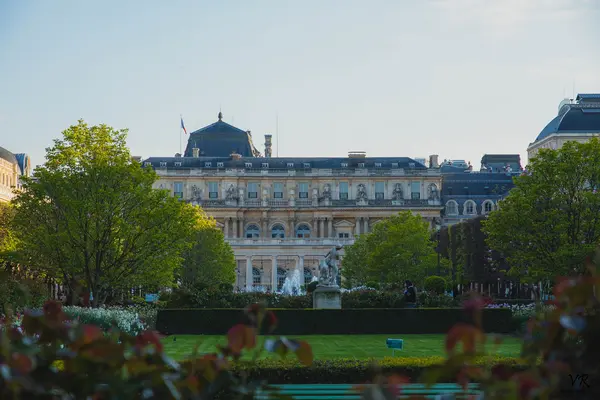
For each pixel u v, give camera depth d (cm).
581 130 18212
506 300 9038
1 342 945
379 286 11088
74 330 1033
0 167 15088
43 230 7288
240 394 1052
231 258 14812
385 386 938
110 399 969
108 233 7206
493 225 8031
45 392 946
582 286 947
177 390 1010
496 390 923
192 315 6906
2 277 1267
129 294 9825
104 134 7625
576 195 7812
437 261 12612
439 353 5072
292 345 1022
